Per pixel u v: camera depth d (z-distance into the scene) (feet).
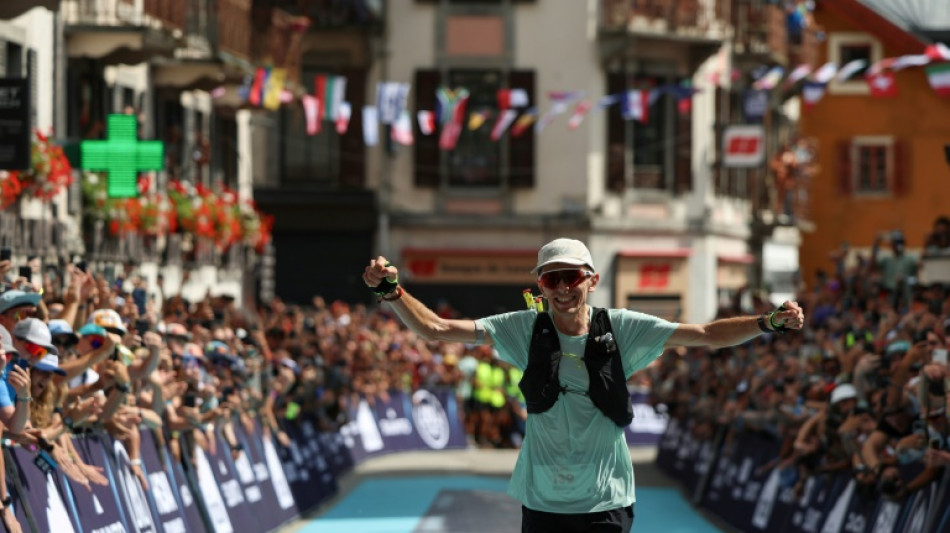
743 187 286.87
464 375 210.38
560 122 257.55
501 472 170.40
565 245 49.06
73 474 67.00
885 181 317.63
